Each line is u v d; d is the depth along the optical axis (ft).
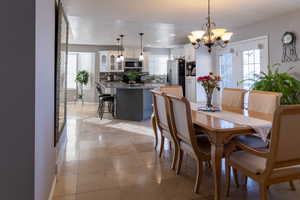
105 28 18.08
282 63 14.57
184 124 7.06
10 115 4.29
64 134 11.16
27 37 4.32
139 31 19.16
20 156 4.34
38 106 4.71
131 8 12.62
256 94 9.14
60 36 8.79
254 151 5.38
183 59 25.84
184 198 6.50
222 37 10.08
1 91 4.26
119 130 15.14
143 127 16.03
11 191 4.33
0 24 4.23
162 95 8.60
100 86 21.16
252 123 6.48
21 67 4.31
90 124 17.07
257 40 16.39
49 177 6.37
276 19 14.84
